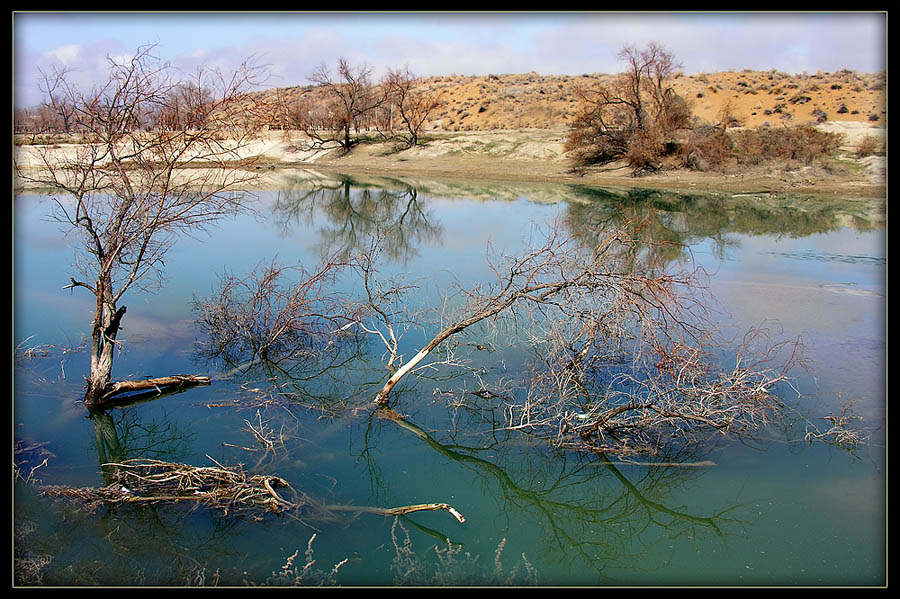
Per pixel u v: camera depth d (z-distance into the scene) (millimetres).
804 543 6352
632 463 7785
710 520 6773
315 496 7035
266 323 10844
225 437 8219
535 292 10516
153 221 8703
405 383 9867
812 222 23531
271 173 41562
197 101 8484
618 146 39156
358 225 23625
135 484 7012
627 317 9258
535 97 69812
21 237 17609
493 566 6047
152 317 12242
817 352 10789
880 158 33500
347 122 48625
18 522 6359
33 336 11055
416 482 7496
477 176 40188
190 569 5773
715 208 26797
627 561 6180
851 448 7938
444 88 81312
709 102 58906
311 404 9164
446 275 15523
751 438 8203
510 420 8703
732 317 12523
